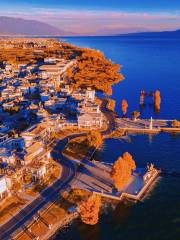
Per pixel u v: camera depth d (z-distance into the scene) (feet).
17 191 466.70
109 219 421.18
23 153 521.65
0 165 508.94
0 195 445.37
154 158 589.32
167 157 592.19
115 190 476.54
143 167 554.05
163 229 399.24
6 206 435.53
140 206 445.78
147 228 402.11
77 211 429.38
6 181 457.27
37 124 654.12
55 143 638.53
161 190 483.51
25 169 497.05
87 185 489.67
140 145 645.51
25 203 443.32
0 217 414.00
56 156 583.58
